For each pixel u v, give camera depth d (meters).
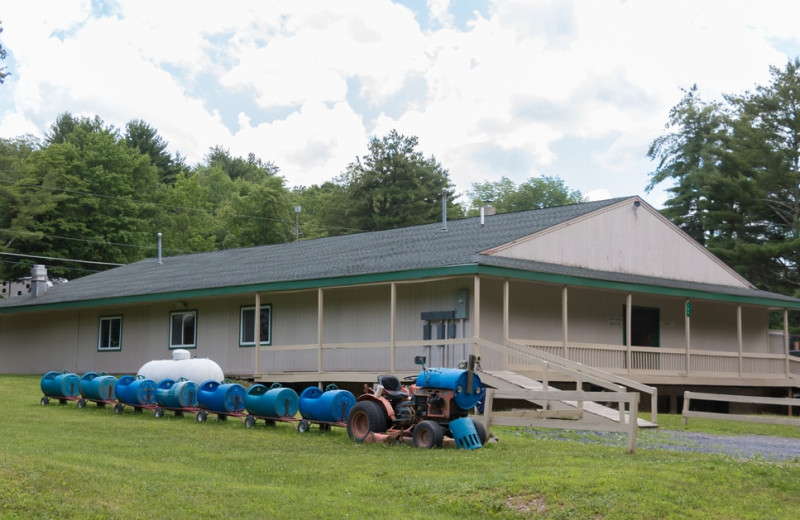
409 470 11.88
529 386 20.30
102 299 31.66
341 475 11.62
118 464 11.80
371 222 71.44
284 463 12.58
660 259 29.81
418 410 14.77
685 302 28.16
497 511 9.69
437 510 9.85
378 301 25.55
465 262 21.56
